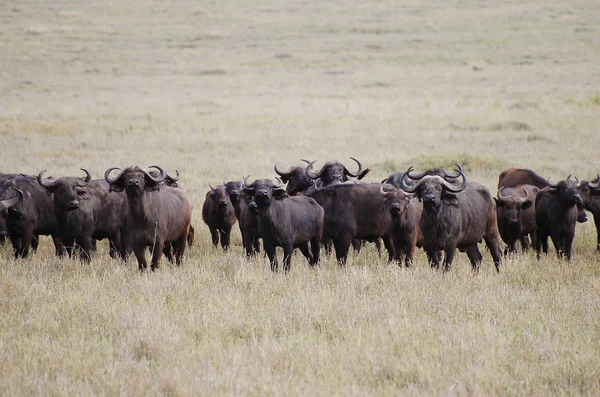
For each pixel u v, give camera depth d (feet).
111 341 112.68
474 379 97.60
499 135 382.83
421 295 137.90
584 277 153.89
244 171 295.69
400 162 305.12
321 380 98.07
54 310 126.82
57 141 370.32
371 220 175.83
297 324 122.31
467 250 175.22
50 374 99.86
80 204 175.63
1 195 176.76
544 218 190.29
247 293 143.02
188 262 177.37
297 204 170.30
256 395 93.30
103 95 588.09
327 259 184.96
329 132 402.31
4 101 539.29
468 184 174.29
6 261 168.55
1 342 109.19
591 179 269.64
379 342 112.16
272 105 527.40
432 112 479.00
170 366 102.78
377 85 650.43
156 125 424.87
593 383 96.78
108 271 158.10
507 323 120.98
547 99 519.19
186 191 257.96
